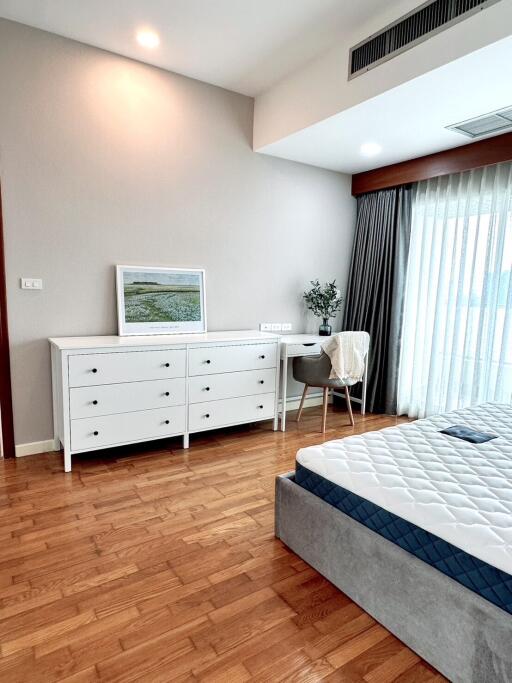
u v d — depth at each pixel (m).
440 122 3.12
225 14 2.66
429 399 4.07
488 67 2.32
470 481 1.75
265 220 4.10
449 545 1.44
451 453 2.04
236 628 1.59
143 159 3.37
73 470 2.90
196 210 3.68
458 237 3.83
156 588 1.79
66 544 2.08
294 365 3.95
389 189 4.35
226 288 3.95
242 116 3.82
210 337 3.47
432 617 1.44
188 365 3.25
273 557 2.02
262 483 2.79
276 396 3.78
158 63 3.29
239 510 2.44
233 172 3.84
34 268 3.03
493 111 2.91
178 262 3.64
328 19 2.69
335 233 4.65
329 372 3.70
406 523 1.57
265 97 3.71
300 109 3.32
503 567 1.29
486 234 3.64
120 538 2.13
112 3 2.59
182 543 2.11
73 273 3.18
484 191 3.59
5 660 1.43
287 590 1.80
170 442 3.49
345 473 1.86
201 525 2.28
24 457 3.10
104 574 1.87
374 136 3.44
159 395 3.14
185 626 1.60
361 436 2.29
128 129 3.28
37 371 3.12
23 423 3.11
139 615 1.64
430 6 2.37
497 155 3.36
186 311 3.68
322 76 3.11
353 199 4.75
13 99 2.84
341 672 1.43
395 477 1.79
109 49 3.11
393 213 4.30
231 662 1.45
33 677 1.37
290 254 4.33
